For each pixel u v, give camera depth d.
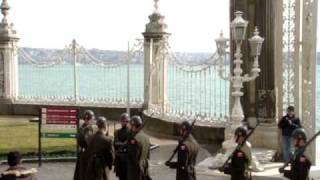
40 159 15.70
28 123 23.89
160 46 23.80
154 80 23.94
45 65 27.44
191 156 10.77
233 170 10.23
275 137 16.81
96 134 11.58
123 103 25.38
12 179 8.29
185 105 23.53
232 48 17.19
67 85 27.19
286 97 16.91
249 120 17.22
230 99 17.27
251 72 16.44
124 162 12.42
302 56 15.88
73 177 13.57
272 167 15.26
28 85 27.83
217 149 18.61
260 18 16.84
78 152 12.55
